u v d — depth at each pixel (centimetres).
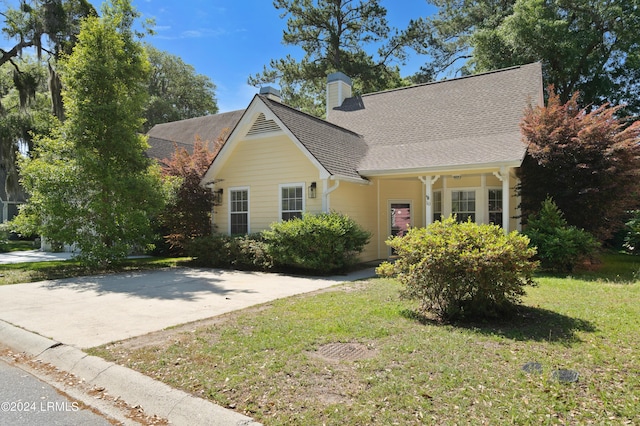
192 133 2436
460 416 291
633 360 394
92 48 1141
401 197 1403
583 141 1034
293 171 1227
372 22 2922
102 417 327
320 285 890
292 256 1059
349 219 1129
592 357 402
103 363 412
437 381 351
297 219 1103
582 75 2188
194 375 374
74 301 728
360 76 2939
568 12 2161
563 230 966
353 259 1137
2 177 2702
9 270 1174
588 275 920
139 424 315
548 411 298
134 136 1201
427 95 1648
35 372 426
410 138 1395
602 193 1029
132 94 1233
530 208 1130
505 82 1497
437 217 1348
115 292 818
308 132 1245
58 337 503
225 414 302
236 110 2484
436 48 3123
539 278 879
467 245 552
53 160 1144
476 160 1054
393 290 790
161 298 751
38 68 2078
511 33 2077
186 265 1308
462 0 2955
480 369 376
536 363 389
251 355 424
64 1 1864
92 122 1120
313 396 328
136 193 1151
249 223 1327
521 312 583
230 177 1374
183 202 1355
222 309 654
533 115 1117
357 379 359
